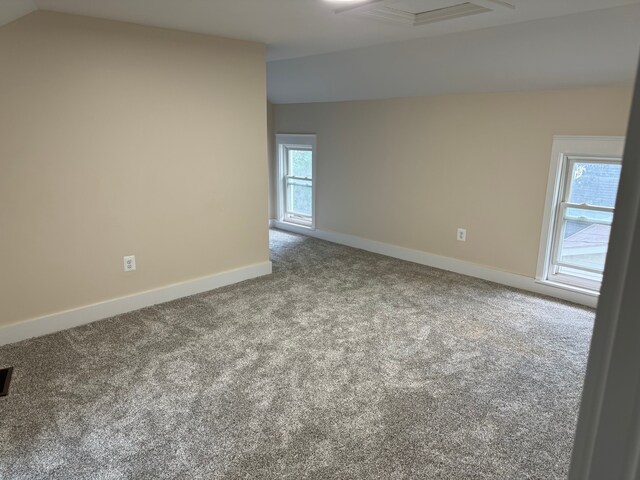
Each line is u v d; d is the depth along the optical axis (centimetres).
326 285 381
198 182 346
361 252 488
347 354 264
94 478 172
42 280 283
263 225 398
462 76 354
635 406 36
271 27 296
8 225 264
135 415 209
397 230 463
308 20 276
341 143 495
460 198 404
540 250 358
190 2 238
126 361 255
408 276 405
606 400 38
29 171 266
